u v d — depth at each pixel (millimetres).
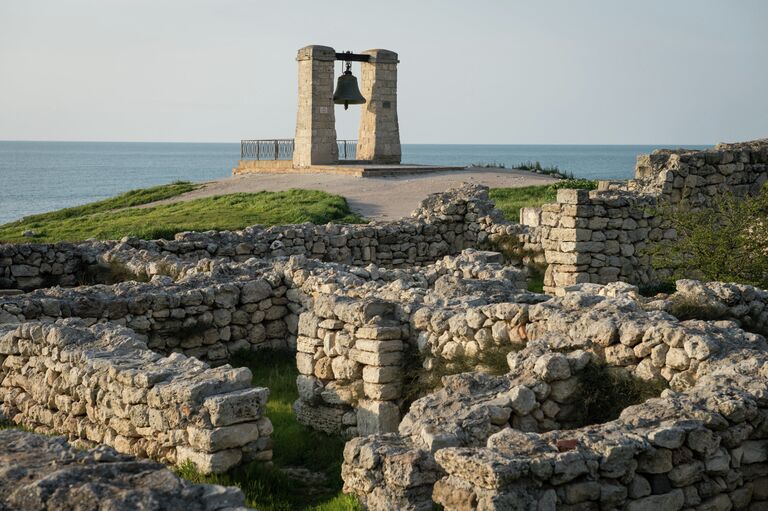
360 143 52188
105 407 11219
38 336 12797
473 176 45344
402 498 8719
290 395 14742
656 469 7938
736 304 13859
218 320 17172
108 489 6172
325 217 34094
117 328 13047
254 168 54781
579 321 10984
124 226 33812
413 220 28891
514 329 11688
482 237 28203
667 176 25766
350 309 12773
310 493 10352
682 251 22047
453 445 9039
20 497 6156
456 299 13234
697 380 9594
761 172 28047
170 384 10461
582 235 23609
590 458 7703
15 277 22594
